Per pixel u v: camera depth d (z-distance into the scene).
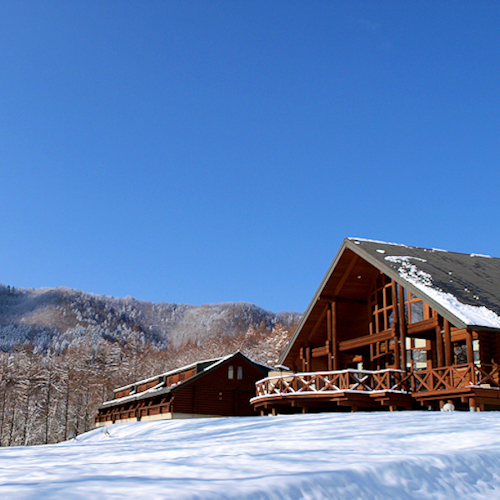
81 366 76.81
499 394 19.67
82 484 7.00
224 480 7.37
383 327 26.33
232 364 39.59
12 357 82.50
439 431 12.98
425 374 22.11
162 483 7.08
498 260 28.41
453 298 20.77
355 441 11.87
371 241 26.50
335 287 27.17
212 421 23.36
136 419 43.47
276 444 11.92
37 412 66.12
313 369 29.23
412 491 8.20
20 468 8.70
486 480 9.20
